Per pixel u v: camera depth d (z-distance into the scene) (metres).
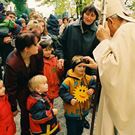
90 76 3.72
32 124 3.40
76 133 3.73
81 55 4.10
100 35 2.63
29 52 3.23
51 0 10.15
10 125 3.40
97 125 2.86
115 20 2.63
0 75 5.12
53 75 4.29
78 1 8.32
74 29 4.09
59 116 4.75
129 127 2.51
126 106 2.47
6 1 12.44
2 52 5.60
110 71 2.44
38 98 3.34
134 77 2.44
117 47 2.46
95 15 3.94
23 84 3.41
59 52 4.27
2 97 3.29
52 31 6.19
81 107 3.64
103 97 2.75
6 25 5.51
